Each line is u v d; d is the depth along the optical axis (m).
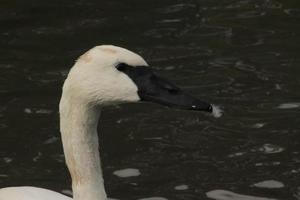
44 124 12.51
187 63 14.17
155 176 11.28
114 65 8.20
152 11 16.25
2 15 16.14
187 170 11.43
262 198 10.77
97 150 8.68
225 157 11.73
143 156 11.76
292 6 16.41
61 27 15.61
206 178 11.24
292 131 12.30
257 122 12.55
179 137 12.23
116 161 11.64
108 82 8.20
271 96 13.20
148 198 10.74
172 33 15.27
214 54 14.49
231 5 16.52
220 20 15.80
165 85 8.27
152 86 8.25
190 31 15.36
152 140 12.16
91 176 8.66
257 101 13.07
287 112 12.77
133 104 13.23
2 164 11.52
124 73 8.25
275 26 15.55
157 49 14.66
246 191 10.94
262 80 13.65
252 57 14.39
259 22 15.70
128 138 12.21
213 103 12.95
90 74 8.23
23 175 11.28
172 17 15.95
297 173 11.32
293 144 12.00
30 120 12.60
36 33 15.40
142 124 12.59
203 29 15.42
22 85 13.56
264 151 11.85
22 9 16.41
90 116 8.43
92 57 8.23
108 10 16.33
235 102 13.03
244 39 15.02
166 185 11.06
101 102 8.30
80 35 15.26
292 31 15.34
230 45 14.80
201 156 11.76
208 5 16.53
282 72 13.90
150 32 15.32
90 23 15.74
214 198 10.77
